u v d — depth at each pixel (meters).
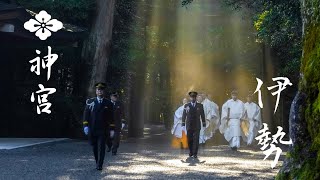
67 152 15.91
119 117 15.67
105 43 23.48
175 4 29.84
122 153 16.45
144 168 12.17
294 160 4.53
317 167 4.23
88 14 23.58
